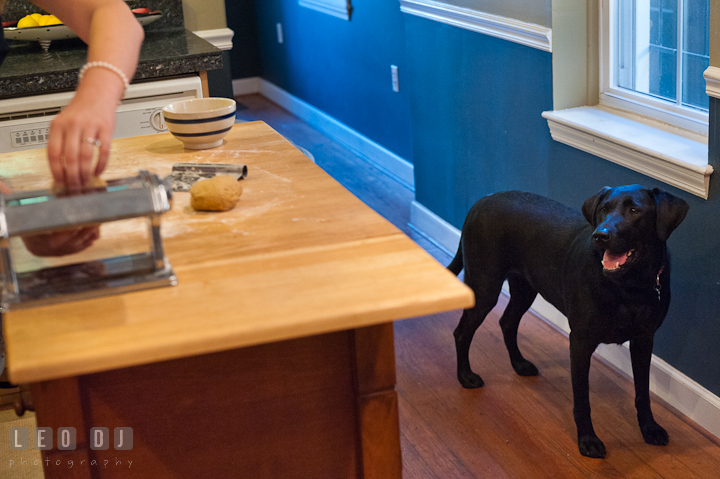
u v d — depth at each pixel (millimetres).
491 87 2758
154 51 2855
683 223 1982
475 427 2119
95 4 1201
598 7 2330
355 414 1198
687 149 1965
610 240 1654
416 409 2225
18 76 2559
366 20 4336
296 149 1632
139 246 1114
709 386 2016
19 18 3301
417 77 3352
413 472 1946
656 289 1779
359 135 4812
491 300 2209
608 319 1815
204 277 1004
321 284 961
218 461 1165
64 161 999
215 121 1624
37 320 899
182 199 1344
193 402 1126
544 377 2348
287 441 1188
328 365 1164
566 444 2016
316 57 5324
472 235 2189
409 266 1003
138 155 1627
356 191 4180
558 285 1978
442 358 2510
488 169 2898
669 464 1908
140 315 900
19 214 940
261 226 1190
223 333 845
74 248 1008
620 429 2062
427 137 3379
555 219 2027
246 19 6617
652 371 2211
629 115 2299
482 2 2688
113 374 1073
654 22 2193
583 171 2340
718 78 1714
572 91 2422
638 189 1714
